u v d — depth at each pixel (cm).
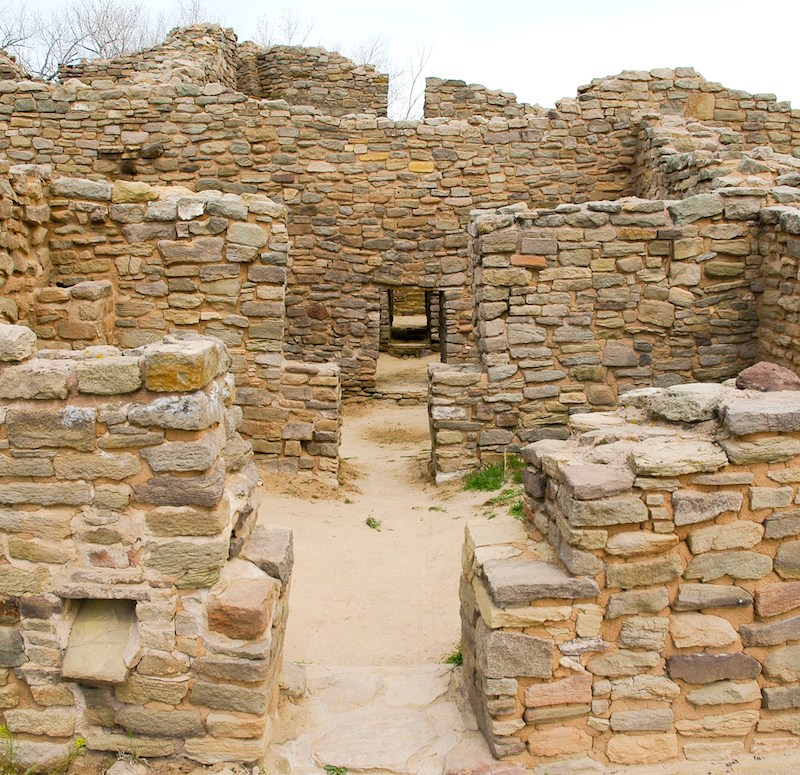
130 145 1384
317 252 1405
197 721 382
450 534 751
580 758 404
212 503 368
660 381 941
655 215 916
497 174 1422
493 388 924
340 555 704
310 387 906
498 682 395
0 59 1517
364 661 527
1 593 377
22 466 365
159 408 357
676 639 403
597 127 1445
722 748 411
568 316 924
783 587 411
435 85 1606
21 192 790
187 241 873
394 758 405
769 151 1131
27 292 805
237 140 1380
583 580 393
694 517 396
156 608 374
